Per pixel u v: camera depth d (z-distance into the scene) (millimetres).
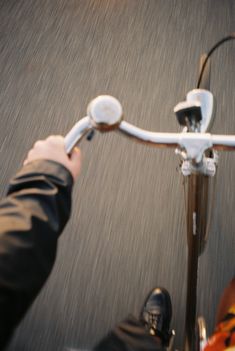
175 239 1721
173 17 2371
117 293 1637
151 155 1910
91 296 1634
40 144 635
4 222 544
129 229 1755
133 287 1646
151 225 1756
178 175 1851
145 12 2416
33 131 2025
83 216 1790
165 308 1529
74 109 2080
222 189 1798
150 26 2346
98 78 2166
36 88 2162
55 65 2238
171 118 1985
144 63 2195
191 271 1187
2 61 2270
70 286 1655
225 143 725
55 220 575
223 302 1220
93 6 2480
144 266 1681
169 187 1829
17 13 2469
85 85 2150
